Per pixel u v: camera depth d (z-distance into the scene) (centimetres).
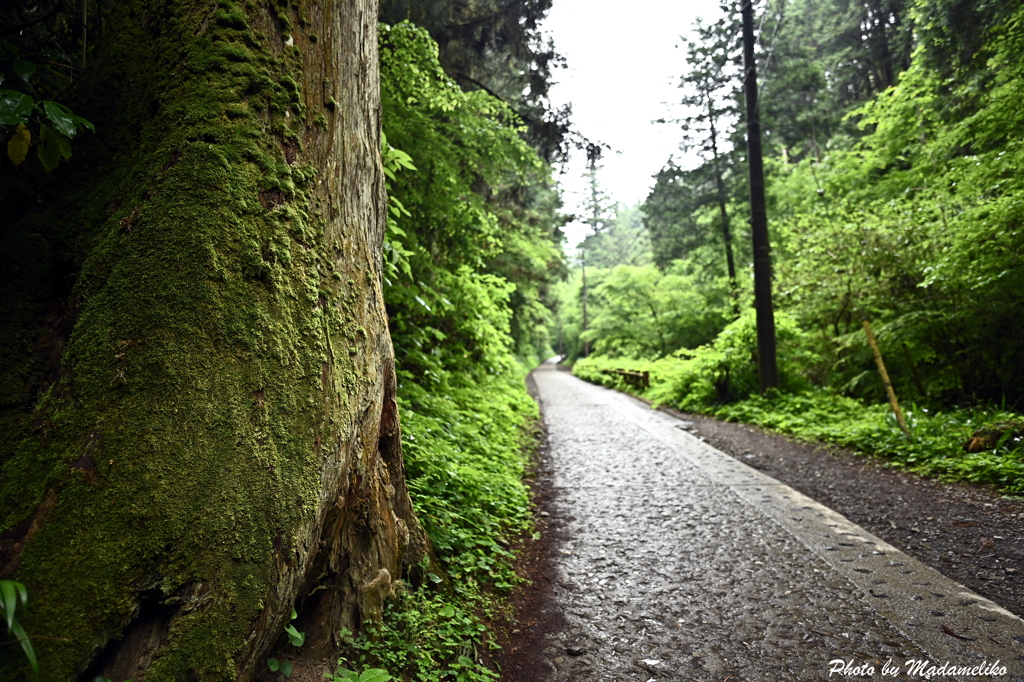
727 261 2109
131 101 202
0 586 105
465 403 782
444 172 720
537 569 404
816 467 673
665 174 2167
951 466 590
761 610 330
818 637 298
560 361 5650
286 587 173
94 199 191
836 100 2102
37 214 191
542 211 1797
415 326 686
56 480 152
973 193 830
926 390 915
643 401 1513
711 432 952
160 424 158
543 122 1162
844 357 1091
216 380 168
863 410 920
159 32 207
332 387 203
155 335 165
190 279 172
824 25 2042
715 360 1208
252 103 198
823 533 447
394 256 455
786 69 1844
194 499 156
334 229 230
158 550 150
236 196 184
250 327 177
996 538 417
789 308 1195
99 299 170
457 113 759
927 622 305
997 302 774
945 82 1006
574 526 498
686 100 2081
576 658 290
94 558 146
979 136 875
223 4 201
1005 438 605
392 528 271
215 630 153
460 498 445
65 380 165
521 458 741
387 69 664
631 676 273
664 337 2422
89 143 200
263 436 173
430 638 264
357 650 235
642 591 364
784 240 1474
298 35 220
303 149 216
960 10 919
